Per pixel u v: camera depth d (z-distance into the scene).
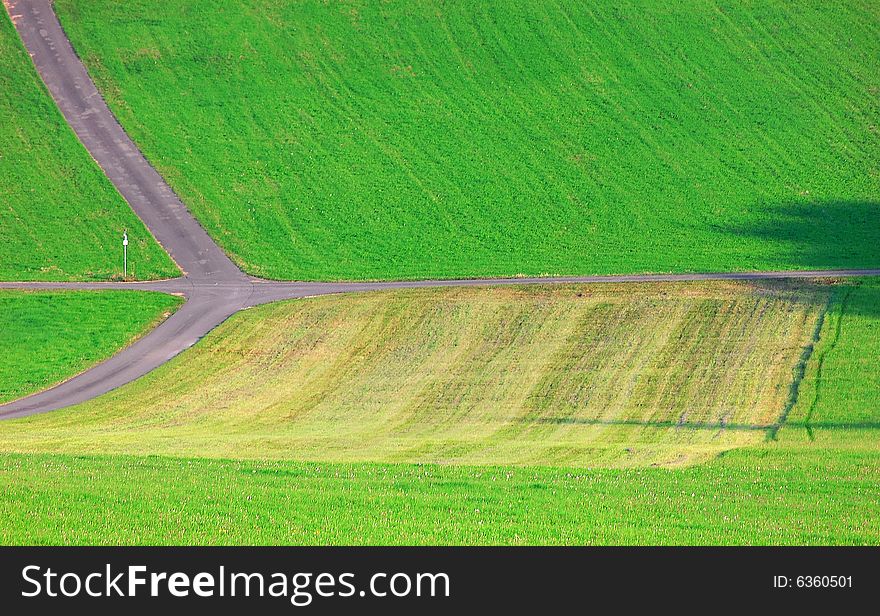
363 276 147.75
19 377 107.19
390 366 107.75
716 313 123.12
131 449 77.19
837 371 101.50
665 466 71.69
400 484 63.38
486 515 57.12
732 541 53.66
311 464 68.94
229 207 174.62
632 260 153.00
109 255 155.12
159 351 114.75
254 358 111.56
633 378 101.81
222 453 76.25
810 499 61.69
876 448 78.00
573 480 65.44
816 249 158.00
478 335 117.12
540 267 150.12
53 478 62.84
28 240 159.50
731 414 90.75
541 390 98.88
